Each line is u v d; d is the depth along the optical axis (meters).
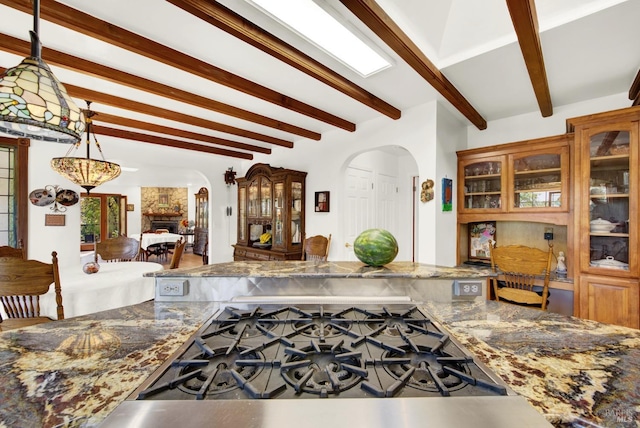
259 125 3.71
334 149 3.83
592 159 2.23
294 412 0.57
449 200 3.04
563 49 1.94
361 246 1.52
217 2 1.52
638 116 2.04
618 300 2.11
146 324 1.09
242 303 1.30
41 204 3.40
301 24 1.69
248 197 4.75
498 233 3.19
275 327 1.07
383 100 2.79
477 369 0.75
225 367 0.78
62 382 0.68
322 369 0.78
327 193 3.90
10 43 1.81
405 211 5.18
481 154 3.00
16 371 0.74
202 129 3.94
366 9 1.50
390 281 1.43
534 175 2.77
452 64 2.15
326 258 3.51
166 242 8.20
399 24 1.82
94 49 1.97
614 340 0.93
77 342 0.92
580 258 2.28
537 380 0.70
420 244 2.92
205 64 2.12
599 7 1.59
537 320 1.13
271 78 2.39
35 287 1.89
